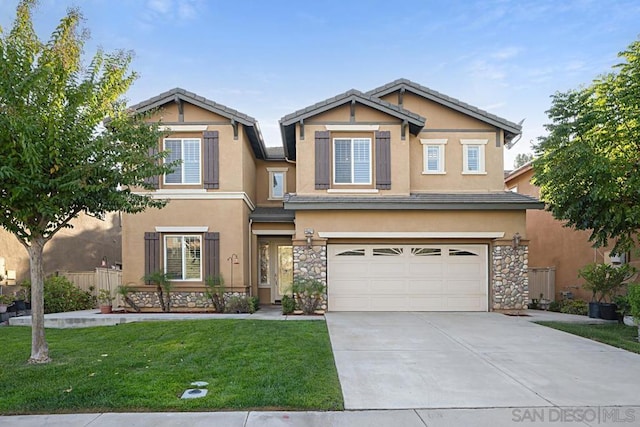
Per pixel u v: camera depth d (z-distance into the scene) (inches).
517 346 335.3
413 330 396.5
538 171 481.7
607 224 439.8
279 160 685.9
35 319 287.4
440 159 579.8
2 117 242.4
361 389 232.1
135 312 530.3
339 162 546.6
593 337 369.7
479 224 520.1
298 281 504.4
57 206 274.7
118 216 860.0
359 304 526.3
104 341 352.8
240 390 224.2
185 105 558.9
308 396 216.7
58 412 199.3
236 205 551.2
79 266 745.0
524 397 221.9
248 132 573.9
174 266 551.5
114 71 306.0
